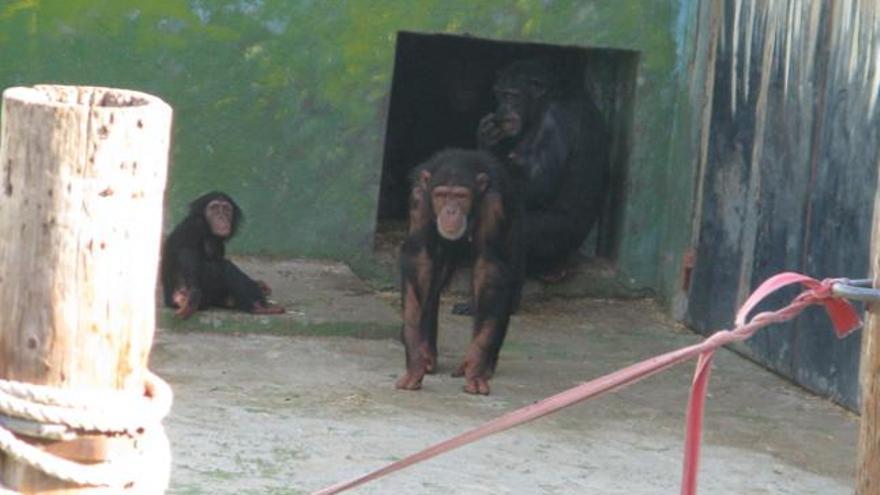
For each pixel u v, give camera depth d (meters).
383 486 11.12
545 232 17.52
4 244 4.97
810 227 14.74
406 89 20.23
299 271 17.11
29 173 4.90
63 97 5.18
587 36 17.31
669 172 17.66
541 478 11.67
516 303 14.73
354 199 17.38
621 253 17.88
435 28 17.11
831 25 14.52
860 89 14.00
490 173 14.06
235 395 13.40
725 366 15.77
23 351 4.99
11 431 4.95
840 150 14.28
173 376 13.87
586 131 17.89
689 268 17.08
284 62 16.95
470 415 13.38
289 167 17.17
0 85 16.47
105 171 4.91
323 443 12.13
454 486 11.27
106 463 5.02
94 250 4.95
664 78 17.52
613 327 17.06
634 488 11.62
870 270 13.63
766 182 15.56
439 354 15.58
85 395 4.95
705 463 12.47
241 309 15.70
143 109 4.94
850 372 14.23
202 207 15.66
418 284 14.14
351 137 17.25
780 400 14.65
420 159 20.23
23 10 16.36
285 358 14.87
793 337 15.16
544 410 5.82
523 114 18.09
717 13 16.64
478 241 14.13
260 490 10.87
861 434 6.65
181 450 11.60
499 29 17.22
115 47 16.62
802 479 12.27
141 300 5.05
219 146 16.98
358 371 14.60
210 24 16.75
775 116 15.43
